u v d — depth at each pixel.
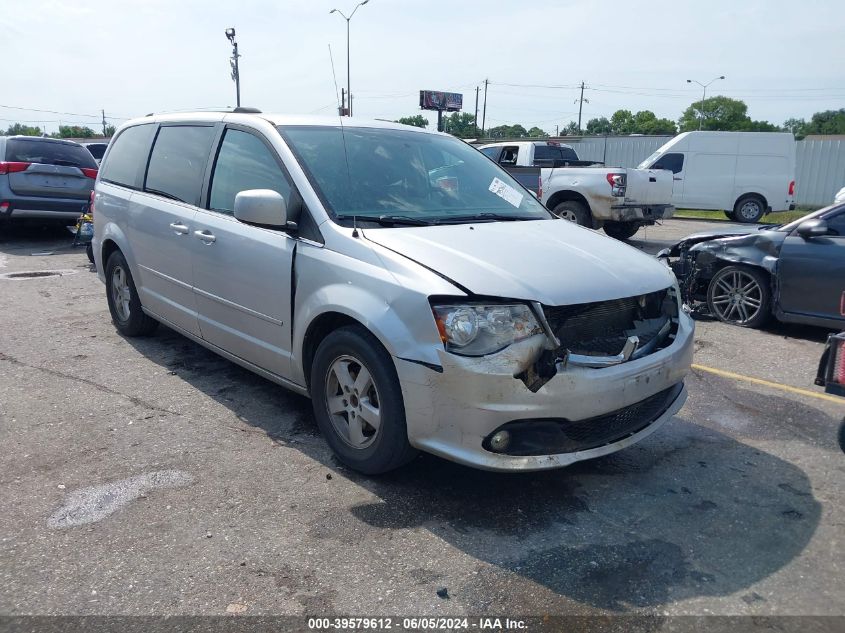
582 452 3.47
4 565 3.03
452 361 3.26
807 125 90.25
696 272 7.67
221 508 3.52
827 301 6.66
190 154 5.24
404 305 3.41
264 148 4.51
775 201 19.06
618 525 3.45
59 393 5.02
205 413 4.70
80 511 3.46
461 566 3.08
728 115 84.69
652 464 4.14
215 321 4.86
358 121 4.96
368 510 3.52
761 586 2.99
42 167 11.62
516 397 3.25
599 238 4.40
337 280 3.76
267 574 3.00
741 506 3.66
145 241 5.59
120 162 6.29
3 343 6.20
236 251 4.50
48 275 9.36
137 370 5.53
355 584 2.95
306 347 4.08
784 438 4.55
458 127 64.88
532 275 3.49
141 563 3.06
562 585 2.97
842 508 3.66
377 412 3.66
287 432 4.42
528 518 3.49
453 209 4.43
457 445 3.36
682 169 19.38
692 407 5.08
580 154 28.33
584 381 3.37
